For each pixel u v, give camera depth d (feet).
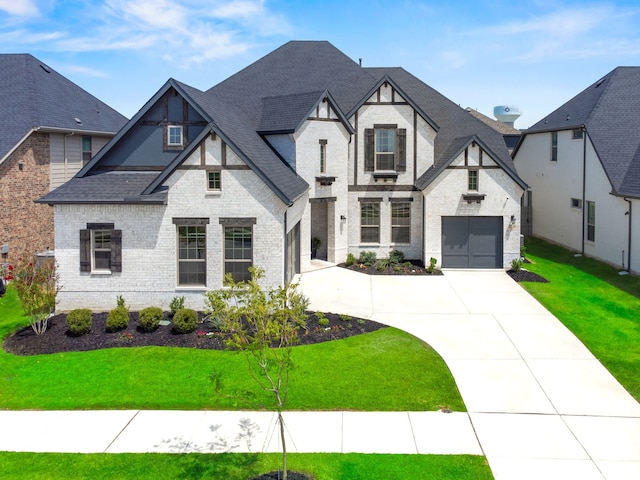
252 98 93.86
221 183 62.49
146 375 46.39
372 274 82.79
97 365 48.55
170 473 32.89
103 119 106.52
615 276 79.20
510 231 85.15
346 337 54.95
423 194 85.87
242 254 63.41
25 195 85.46
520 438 36.70
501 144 91.86
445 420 39.06
